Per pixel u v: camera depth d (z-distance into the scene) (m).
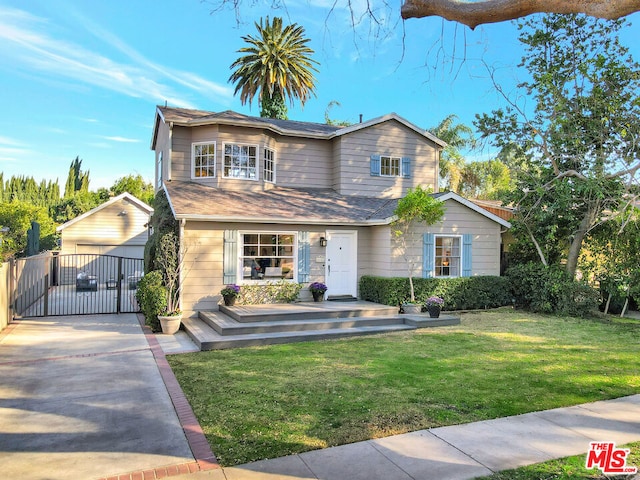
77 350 8.59
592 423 5.00
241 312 10.69
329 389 6.11
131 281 20.33
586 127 13.61
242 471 3.88
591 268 14.16
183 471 3.90
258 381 6.53
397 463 4.02
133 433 4.73
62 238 23.12
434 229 13.33
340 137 15.80
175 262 11.38
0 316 10.39
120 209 24.06
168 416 5.20
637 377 6.76
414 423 4.95
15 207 30.95
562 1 3.46
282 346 9.07
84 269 23.41
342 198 15.35
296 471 3.87
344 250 13.74
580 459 4.11
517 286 14.23
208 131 14.16
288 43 26.09
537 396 5.88
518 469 3.91
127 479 3.78
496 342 9.24
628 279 12.88
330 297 13.51
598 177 12.62
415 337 9.80
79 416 5.22
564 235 14.46
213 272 11.98
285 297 12.79
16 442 4.53
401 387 6.20
